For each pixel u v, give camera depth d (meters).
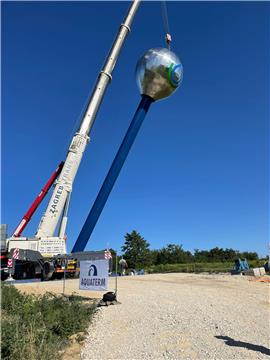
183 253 74.19
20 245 25.88
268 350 8.16
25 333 8.45
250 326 10.50
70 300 14.24
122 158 29.61
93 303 13.70
